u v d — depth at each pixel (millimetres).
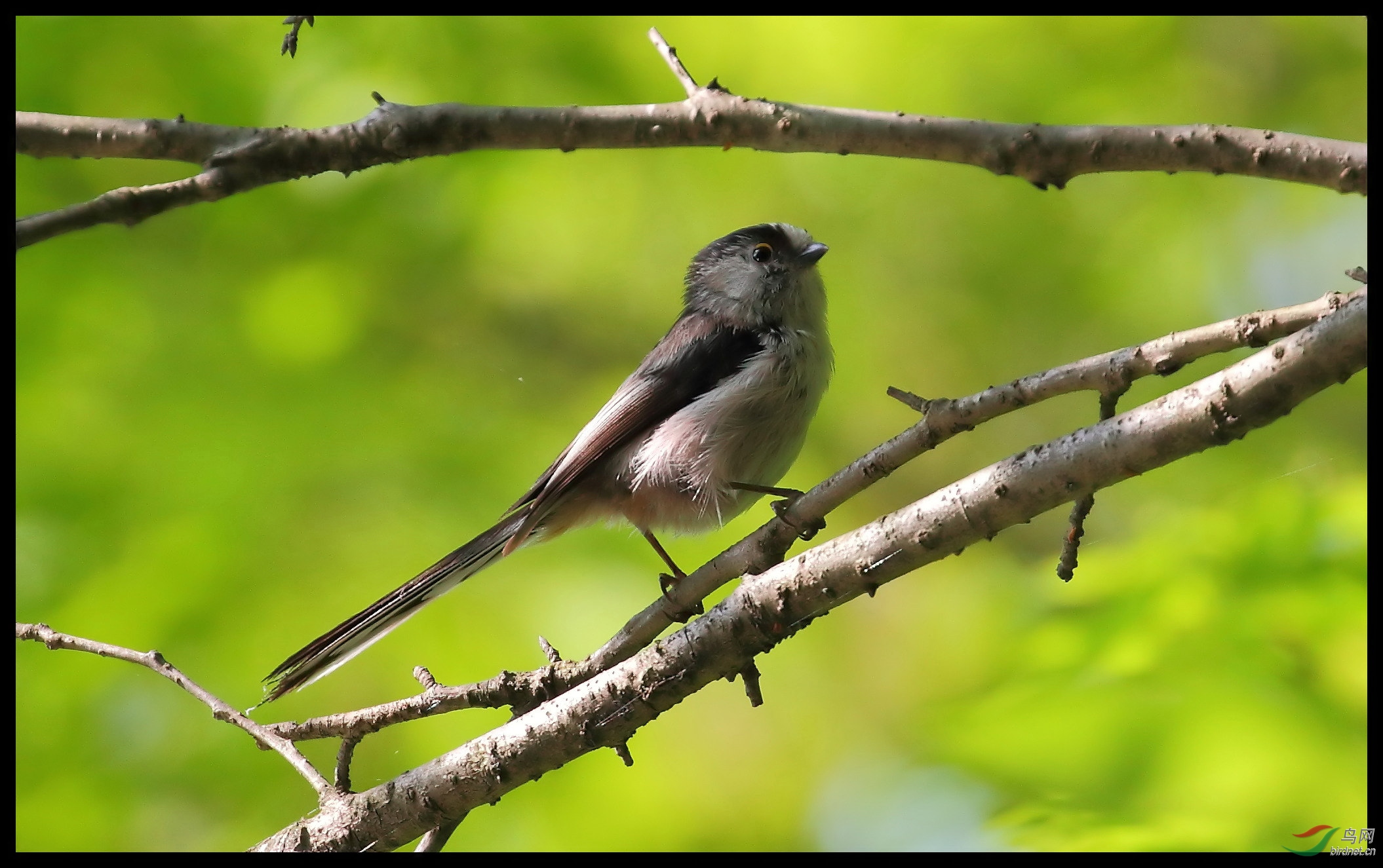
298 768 6246
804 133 6598
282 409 11312
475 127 6516
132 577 10148
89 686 9844
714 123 6598
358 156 6398
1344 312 4492
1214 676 7293
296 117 11133
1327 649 7414
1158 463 4965
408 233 12344
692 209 13211
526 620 10602
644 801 10734
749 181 13211
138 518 10523
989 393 5477
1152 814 6652
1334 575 7781
